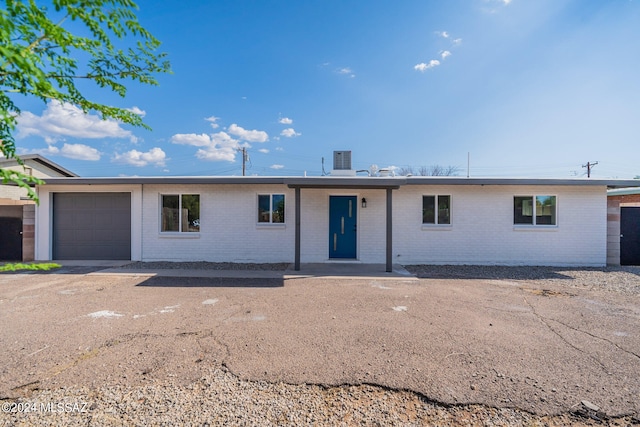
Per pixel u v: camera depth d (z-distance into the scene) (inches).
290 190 409.1
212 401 110.1
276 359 140.5
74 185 406.9
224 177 382.6
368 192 406.9
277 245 408.8
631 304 229.6
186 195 414.0
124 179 386.9
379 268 369.4
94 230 418.9
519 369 133.3
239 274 331.0
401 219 402.0
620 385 121.7
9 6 54.0
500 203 398.0
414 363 137.7
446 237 399.9
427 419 102.6
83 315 198.1
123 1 69.4
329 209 413.4
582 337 167.5
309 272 343.9
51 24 56.9
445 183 369.1
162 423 98.6
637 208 420.2
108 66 85.4
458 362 138.9
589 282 304.0
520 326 183.6
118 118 89.7
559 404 110.0
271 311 209.5
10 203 484.1
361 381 123.3
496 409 107.3
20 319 189.6
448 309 215.6
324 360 139.9
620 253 417.1
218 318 194.5
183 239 410.6
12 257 430.9
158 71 92.4
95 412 103.3
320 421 101.0
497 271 358.9
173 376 125.6
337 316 199.8
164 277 316.2
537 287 282.4
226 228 410.3
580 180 365.1
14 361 136.6
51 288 269.9
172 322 186.5
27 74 52.5
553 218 399.5
